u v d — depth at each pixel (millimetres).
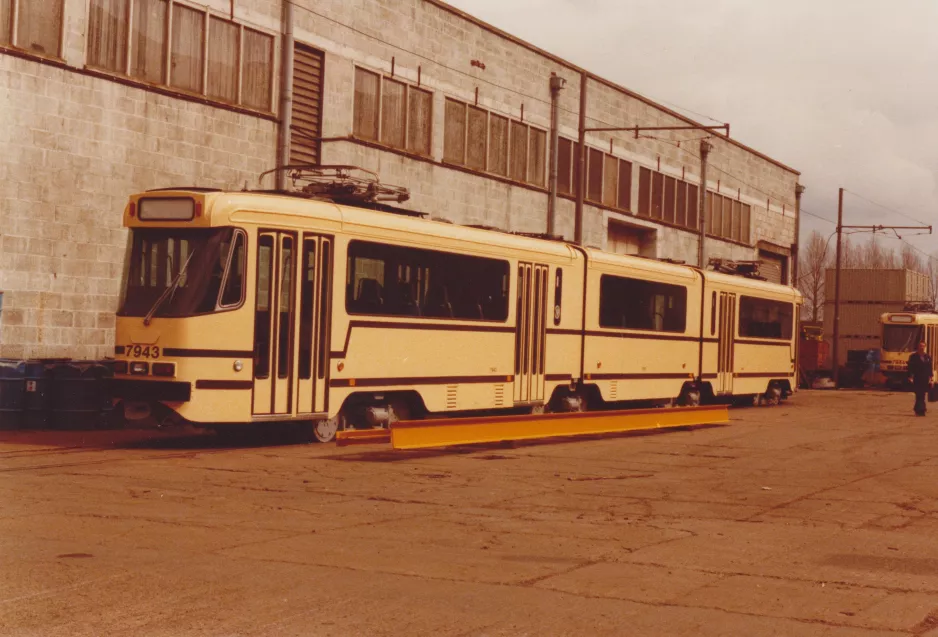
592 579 7738
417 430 16594
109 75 20141
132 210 15930
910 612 6973
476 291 19938
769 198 51562
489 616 6590
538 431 19016
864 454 17891
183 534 9000
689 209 43750
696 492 12703
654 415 22281
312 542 8828
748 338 31203
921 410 29016
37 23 19031
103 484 11875
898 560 8789
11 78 18609
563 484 13086
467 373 19688
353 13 25984
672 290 27062
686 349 27750
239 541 8766
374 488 12203
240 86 22953
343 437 16016
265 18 23516
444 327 19078
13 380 18328
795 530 10180
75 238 19734
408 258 18312
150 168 21047
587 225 36875
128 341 15531
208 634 6016
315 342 16516
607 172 38031
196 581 7277
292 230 16172
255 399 15688
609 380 24234
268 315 15875
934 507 11938
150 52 21094
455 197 29938
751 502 11984
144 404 15453
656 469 14992
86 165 19875
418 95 28484
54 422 18672
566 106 35062
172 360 15203
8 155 18641
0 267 18609
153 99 21047
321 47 25016
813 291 99625
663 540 9422
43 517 9648
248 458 14727
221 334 15352
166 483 12102
